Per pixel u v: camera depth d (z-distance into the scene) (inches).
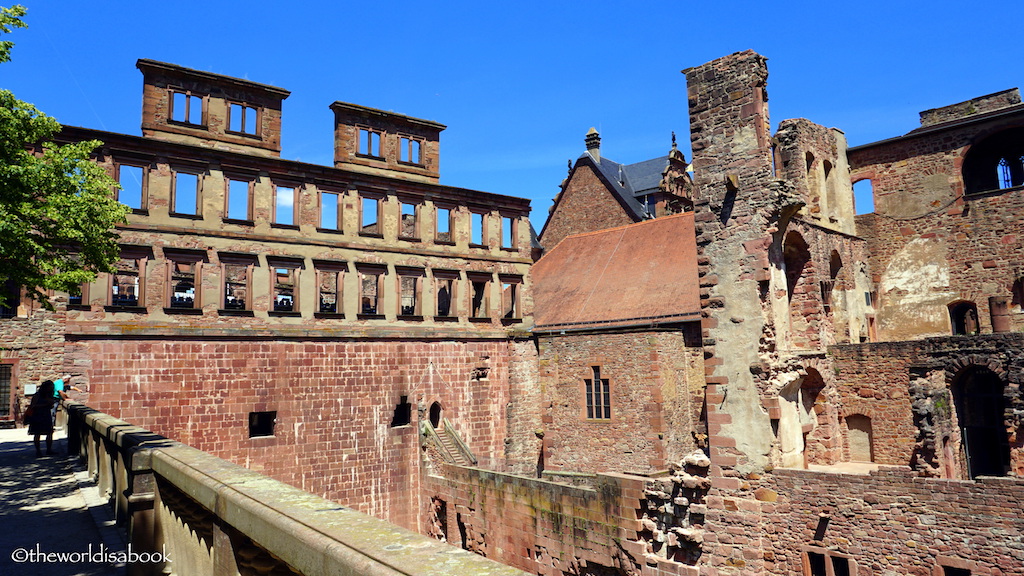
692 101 987.3
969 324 1441.9
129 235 1192.8
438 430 1517.0
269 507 211.5
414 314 1536.7
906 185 1507.1
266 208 1355.8
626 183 2583.7
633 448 1310.3
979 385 1165.7
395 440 1451.8
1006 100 1518.2
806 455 1059.3
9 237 677.9
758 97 925.8
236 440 1255.5
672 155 2298.2
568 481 1189.7
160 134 1289.4
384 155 1587.1
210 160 1296.8
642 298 1477.6
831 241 1353.3
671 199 2258.9
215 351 1251.8
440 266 1587.1
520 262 1727.4
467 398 1582.2
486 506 1189.1
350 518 195.5
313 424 1348.4
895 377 1084.5
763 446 868.0
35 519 493.4
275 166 1369.3
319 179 1432.1
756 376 884.0
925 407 939.3
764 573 852.6
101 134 1183.6
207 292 1267.2
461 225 1638.8
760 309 892.0
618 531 945.5
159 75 1301.7
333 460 1365.7
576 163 2356.1
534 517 1082.1
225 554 242.4
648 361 1300.4
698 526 900.0
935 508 753.0
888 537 778.2
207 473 277.4
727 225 935.0
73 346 1117.7
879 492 786.8
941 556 745.0
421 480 1412.4
